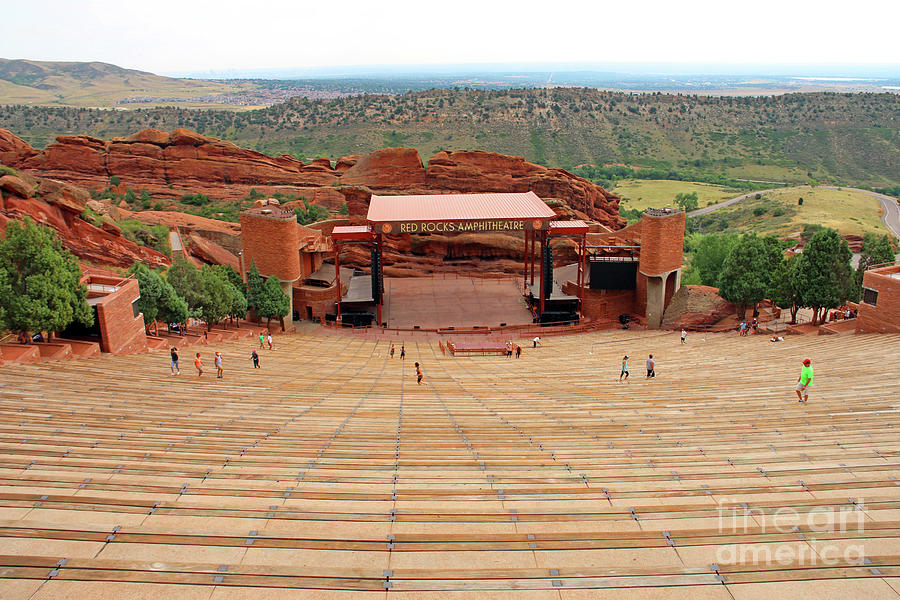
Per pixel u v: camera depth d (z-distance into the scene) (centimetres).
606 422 2005
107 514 1146
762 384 2577
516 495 1284
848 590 919
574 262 7200
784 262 5334
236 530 1089
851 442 1605
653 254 5444
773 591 923
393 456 1617
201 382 2708
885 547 1021
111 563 964
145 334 3803
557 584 940
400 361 3956
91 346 3216
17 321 2869
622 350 4309
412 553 1034
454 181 8262
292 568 965
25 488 1249
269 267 5438
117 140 8919
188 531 1073
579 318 5712
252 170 8862
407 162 8325
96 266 5153
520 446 1739
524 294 6219
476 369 3594
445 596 916
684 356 3753
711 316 5453
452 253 7188
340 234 5450
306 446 1712
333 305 5888
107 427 1809
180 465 1435
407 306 6075
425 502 1241
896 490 1251
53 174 8838
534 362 3897
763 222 12988
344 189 7412
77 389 2308
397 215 5462
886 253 5947
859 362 2889
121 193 8644
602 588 933
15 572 938
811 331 4716
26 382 2350
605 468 1480
